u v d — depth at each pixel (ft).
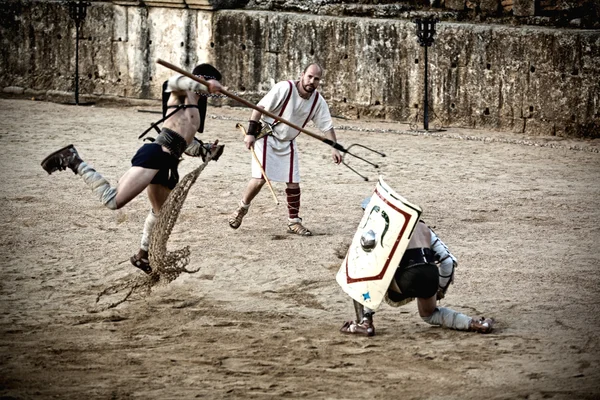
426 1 79.92
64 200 46.83
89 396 22.59
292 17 79.66
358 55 77.51
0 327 28.60
